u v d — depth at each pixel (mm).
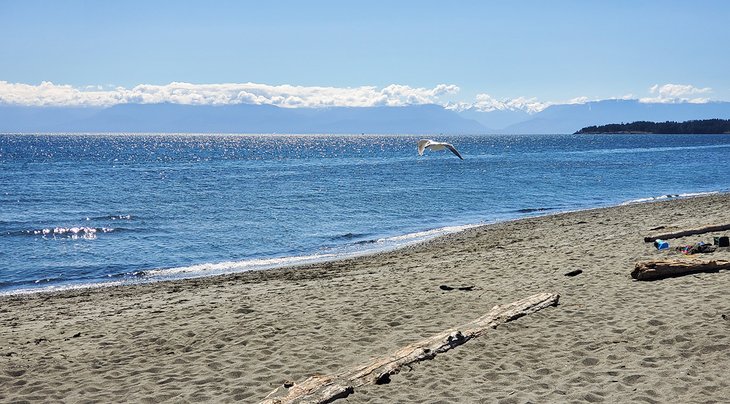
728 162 76688
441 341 9016
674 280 11922
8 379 8836
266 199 40031
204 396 7875
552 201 38312
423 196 41188
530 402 7195
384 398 7500
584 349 8789
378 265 17828
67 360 9594
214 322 11398
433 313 11195
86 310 13523
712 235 17016
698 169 64750
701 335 8758
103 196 42219
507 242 20766
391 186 48688
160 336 10664
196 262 21516
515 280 13516
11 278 19281
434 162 85875
